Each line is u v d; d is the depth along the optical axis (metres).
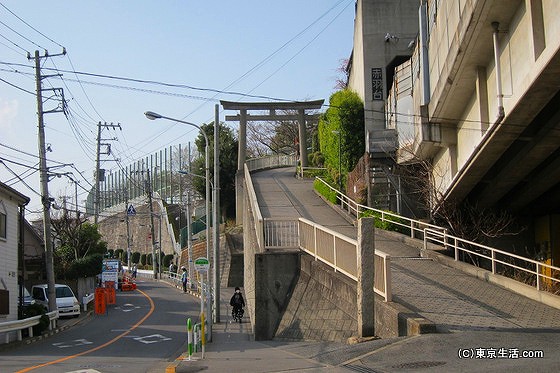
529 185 24.30
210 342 20.81
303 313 19.27
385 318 14.69
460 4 18.16
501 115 17.80
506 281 17.73
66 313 32.22
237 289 30.05
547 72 14.41
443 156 27.66
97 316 33.75
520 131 18.97
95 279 49.75
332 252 18.80
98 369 14.24
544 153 20.72
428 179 29.58
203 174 67.12
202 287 19.08
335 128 42.38
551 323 13.77
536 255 26.56
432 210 28.66
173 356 17.56
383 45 41.53
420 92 26.39
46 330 25.23
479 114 20.16
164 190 93.56
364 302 14.73
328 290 18.23
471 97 22.30
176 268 73.12
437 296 16.45
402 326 13.77
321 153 56.84
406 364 10.66
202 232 67.62
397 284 17.86
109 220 102.75
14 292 26.08
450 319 14.12
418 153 28.91
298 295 20.30
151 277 72.62
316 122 74.06
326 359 12.55
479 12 16.55
